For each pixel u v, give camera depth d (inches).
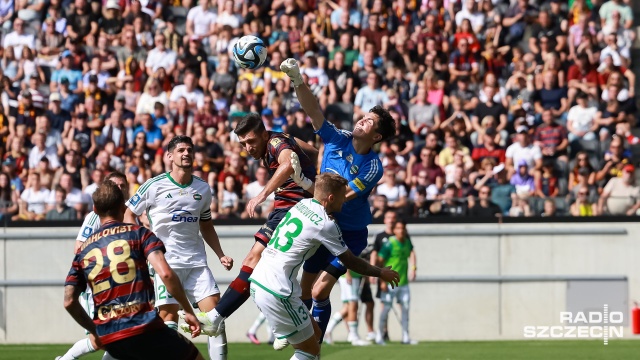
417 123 1793.8
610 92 1831.9
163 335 746.2
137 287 743.7
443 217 1643.7
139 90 1892.2
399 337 1619.1
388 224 1513.3
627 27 1957.4
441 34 1937.7
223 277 1619.1
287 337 863.7
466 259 1641.2
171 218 994.7
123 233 753.0
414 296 1637.6
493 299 1637.6
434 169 1694.1
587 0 1972.2
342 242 848.9
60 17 1999.3
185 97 1833.2
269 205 1628.9
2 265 1632.6
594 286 1637.6
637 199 1647.4
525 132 1722.4
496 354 1373.0
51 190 1695.4
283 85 1807.3
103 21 1988.2
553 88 1843.0
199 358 765.9
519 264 1641.2
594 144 1759.4
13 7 2036.2
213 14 1999.3
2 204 1643.7
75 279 753.0
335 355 1368.1
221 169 1717.5
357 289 1510.8
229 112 1820.9
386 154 1702.8
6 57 1956.2
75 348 1018.7
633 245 1638.8
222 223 1624.0
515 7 1972.2
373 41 1889.8
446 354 1375.5
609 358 1318.9
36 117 1831.9
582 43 1894.7
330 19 1957.4
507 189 1656.0
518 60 1894.7
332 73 1856.5
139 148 1738.4
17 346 1556.3
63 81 1857.8
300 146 949.2
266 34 1950.1
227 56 1883.6
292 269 853.8
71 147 1731.1
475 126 1784.0
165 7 2049.7
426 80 1839.3
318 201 851.4
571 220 1642.5
